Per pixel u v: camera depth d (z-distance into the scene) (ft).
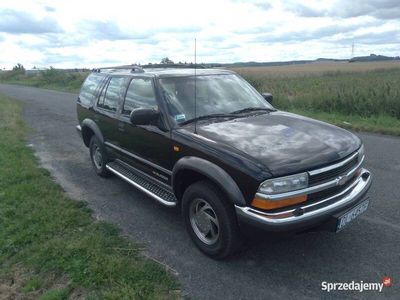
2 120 40.81
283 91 57.62
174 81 15.25
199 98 14.98
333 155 11.48
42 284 11.19
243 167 10.70
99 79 20.89
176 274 11.59
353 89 44.83
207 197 11.74
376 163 22.04
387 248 12.69
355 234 13.69
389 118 36.01
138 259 12.40
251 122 13.76
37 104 60.13
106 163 19.88
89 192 18.80
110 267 11.62
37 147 28.99
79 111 22.77
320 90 49.80
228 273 11.60
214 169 11.37
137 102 15.99
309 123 13.99
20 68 175.83
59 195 17.99
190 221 12.96
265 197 10.37
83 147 28.86
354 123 34.73
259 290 10.76
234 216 11.35
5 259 12.67
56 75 117.80
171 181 13.53
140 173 16.44
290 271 11.62
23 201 17.11
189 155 12.57
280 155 11.03
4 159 24.13
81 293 10.70
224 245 11.64
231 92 16.07
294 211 10.59
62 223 14.83
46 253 12.66
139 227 14.83
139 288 10.71
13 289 11.05
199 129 13.15
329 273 11.45
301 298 10.36
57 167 23.34
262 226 10.41
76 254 12.55
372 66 178.29
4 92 91.61
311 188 10.87
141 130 15.14
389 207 15.87
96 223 14.97
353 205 11.80
